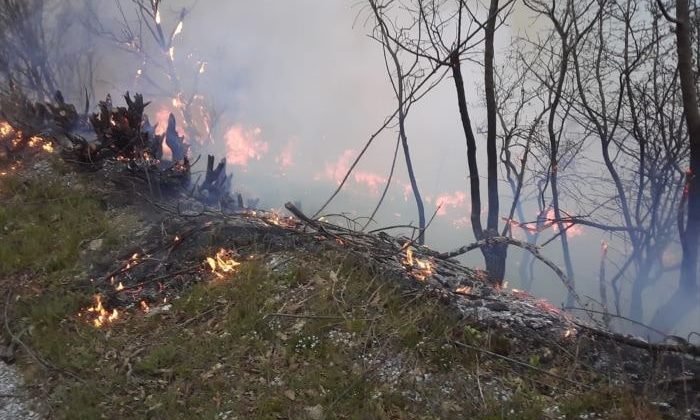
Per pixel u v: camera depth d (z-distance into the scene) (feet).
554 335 13.65
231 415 11.62
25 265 17.57
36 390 12.57
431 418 11.45
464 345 13.15
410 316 14.28
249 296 15.34
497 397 11.98
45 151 27.02
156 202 21.61
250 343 13.76
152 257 17.75
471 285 16.26
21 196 22.34
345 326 14.15
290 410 11.64
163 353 13.41
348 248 17.24
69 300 15.61
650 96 26.27
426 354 13.21
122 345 14.01
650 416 11.02
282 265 16.79
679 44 21.43
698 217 22.39
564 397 11.96
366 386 12.19
